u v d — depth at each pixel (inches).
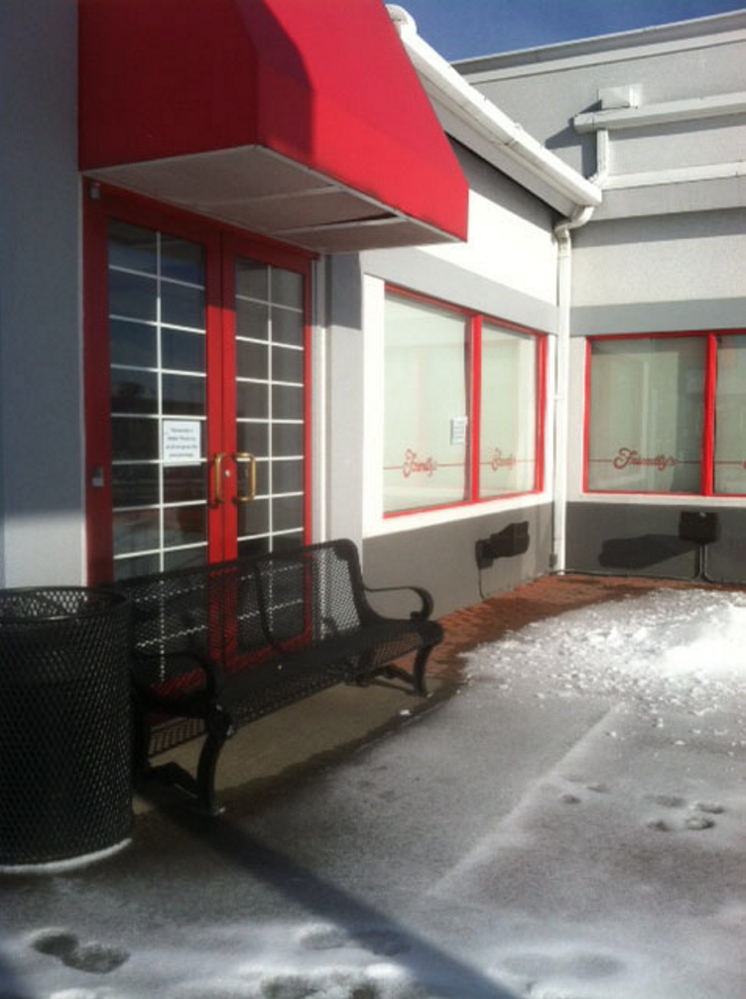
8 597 161.8
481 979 116.0
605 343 429.1
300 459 257.9
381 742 201.2
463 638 299.3
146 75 169.8
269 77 163.2
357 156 189.3
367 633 224.8
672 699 231.6
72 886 138.3
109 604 157.4
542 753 194.9
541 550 422.6
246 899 135.1
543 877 142.3
